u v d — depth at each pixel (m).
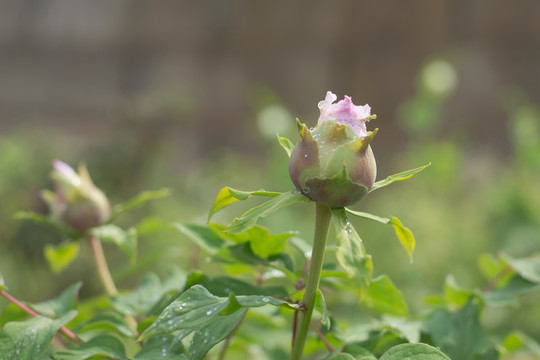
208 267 1.54
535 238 2.12
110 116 4.02
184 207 2.25
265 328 0.79
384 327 0.65
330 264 0.65
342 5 4.05
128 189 2.65
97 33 4.11
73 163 2.63
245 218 0.55
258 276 0.69
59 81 4.10
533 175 2.44
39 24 4.12
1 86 4.10
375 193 2.69
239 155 3.85
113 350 0.60
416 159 2.58
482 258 0.76
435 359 0.55
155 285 0.69
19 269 2.09
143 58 4.11
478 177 3.27
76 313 0.59
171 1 4.11
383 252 1.88
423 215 2.04
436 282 1.83
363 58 4.04
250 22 4.11
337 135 0.55
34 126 4.00
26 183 2.35
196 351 0.56
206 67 4.10
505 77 3.91
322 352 0.79
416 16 3.98
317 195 0.55
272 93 3.99
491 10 3.93
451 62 3.81
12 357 0.57
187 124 3.55
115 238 0.74
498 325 1.55
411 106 2.57
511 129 3.45
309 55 4.09
